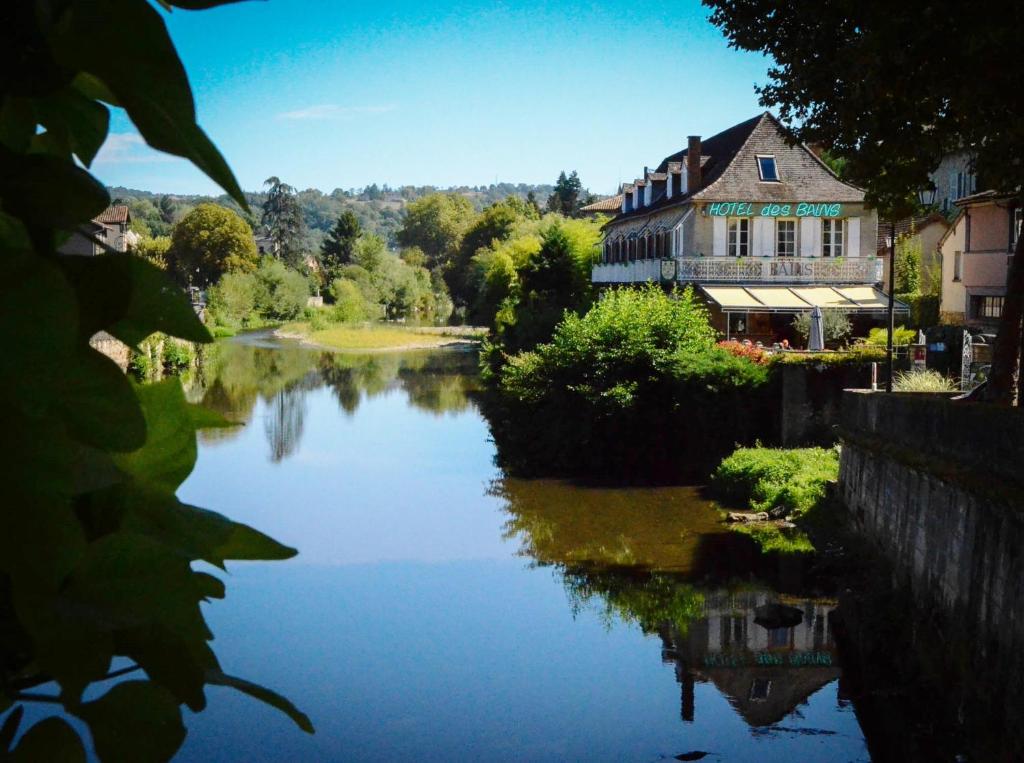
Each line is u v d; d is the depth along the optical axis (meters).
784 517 20.25
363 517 21.67
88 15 0.51
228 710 11.55
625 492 23.30
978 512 11.23
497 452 29.12
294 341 77.00
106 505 0.61
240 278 90.62
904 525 14.72
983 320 32.31
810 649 13.52
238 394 43.66
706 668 13.05
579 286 50.50
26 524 0.51
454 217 155.25
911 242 42.31
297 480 25.72
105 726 0.56
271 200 139.50
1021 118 10.84
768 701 11.81
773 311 35.75
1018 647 9.73
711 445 24.94
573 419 26.39
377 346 74.00
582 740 11.04
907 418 15.33
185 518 0.63
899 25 10.59
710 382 24.83
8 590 0.52
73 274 0.57
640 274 42.16
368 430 34.09
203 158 0.52
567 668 13.14
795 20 12.53
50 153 0.62
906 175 12.54
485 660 13.49
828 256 38.38
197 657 0.59
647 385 25.64
